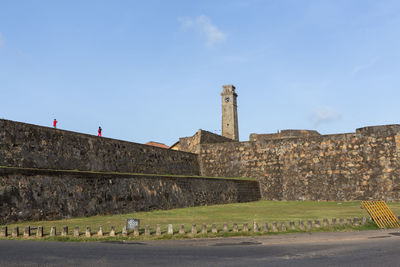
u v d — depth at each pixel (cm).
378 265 1052
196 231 1623
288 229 1767
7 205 1944
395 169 3744
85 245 1366
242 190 4041
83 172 2417
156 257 1154
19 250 1230
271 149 4350
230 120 8881
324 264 1063
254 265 1048
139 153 3569
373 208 2055
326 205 3494
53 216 2162
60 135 2792
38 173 2142
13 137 2441
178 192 3225
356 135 3975
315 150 4134
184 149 5000
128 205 2703
